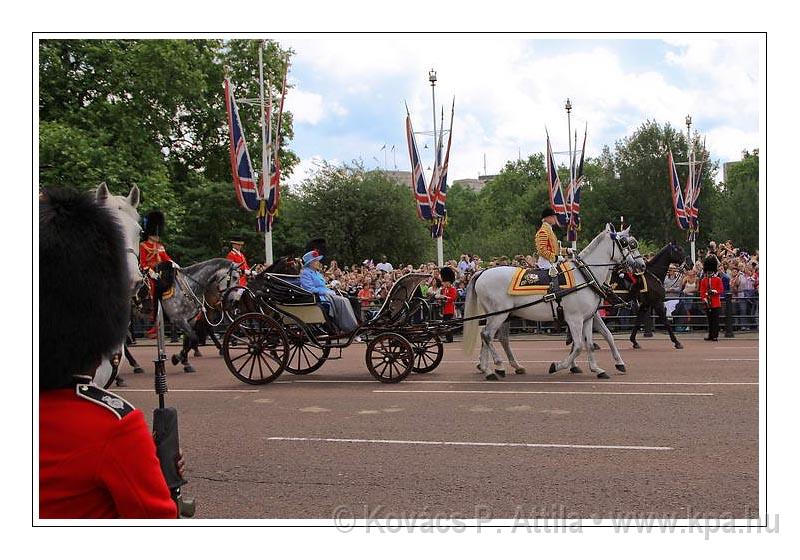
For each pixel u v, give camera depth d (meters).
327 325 12.33
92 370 2.62
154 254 13.62
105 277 2.62
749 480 6.12
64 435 2.38
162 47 29.92
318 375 13.41
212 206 36.75
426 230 47.88
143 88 30.34
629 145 61.16
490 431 8.22
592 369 12.10
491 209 86.50
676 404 9.52
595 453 7.12
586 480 6.23
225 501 5.92
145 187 27.78
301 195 46.09
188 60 32.09
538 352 16.75
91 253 2.59
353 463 7.00
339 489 6.18
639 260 12.20
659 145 60.06
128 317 2.78
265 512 5.60
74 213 2.63
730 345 17.27
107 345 2.64
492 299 12.27
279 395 11.15
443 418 9.02
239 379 12.35
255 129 38.19
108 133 29.00
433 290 21.31
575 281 11.99
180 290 14.02
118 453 2.39
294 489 6.21
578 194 32.28
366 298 20.95
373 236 45.88
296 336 12.41
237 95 37.97
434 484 6.24
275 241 39.66
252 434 8.42
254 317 12.30
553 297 11.95
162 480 2.51
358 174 47.19
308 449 7.61
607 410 9.23
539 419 8.80
